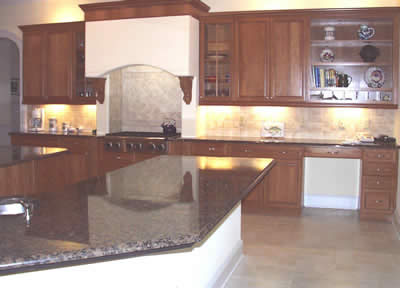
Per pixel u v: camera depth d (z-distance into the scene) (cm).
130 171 345
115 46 652
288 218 579
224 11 666
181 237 180
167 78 711
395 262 420
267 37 629
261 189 610
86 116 759
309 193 656
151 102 721
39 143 712
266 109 672
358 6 624
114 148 662
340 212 615
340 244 472
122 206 231
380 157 567
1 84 926
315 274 390
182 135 656
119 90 725
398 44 591
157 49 632
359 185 634
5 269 153
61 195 256
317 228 532
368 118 636
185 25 618
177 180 307
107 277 213
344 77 620
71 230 188
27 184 459
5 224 196
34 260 157
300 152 593
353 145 576
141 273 225
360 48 630
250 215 595
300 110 659
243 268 403
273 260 423
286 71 625
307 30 614
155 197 254
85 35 668
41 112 768
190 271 279
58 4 762
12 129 935
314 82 625
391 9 586
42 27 729
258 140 623
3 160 388
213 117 694
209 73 657
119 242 173
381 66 616
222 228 369
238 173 334
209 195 260
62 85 724
